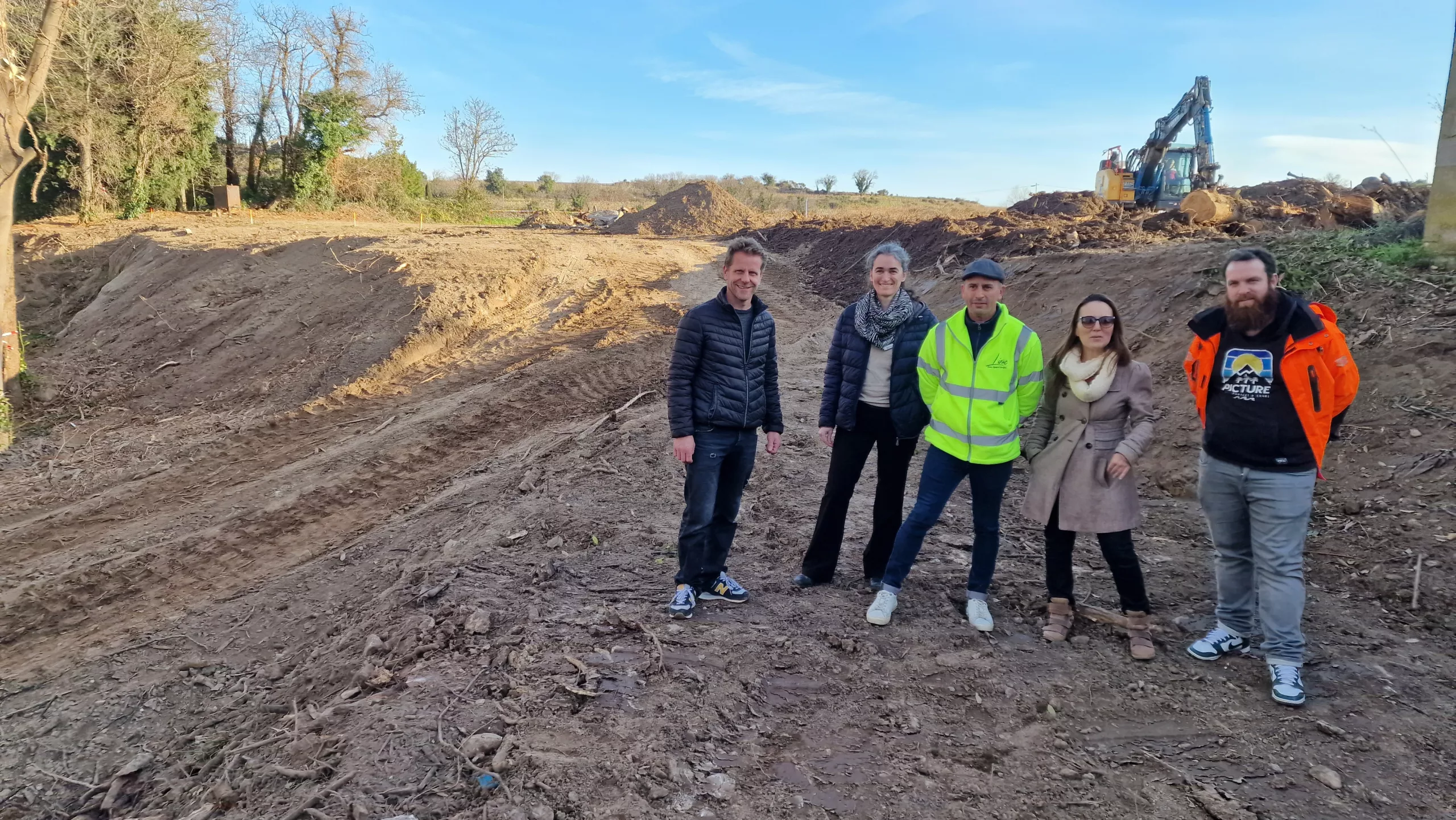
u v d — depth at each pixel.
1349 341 6.46
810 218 28.34
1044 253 12.43
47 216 25.72
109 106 24.95
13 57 11.95
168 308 15.63
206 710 4.96
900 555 4.12
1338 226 12.95
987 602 4.39
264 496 8.68
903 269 4.12
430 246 16.59
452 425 9.92
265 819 2.92
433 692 3.51
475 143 41.41
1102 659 3.81
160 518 8.48
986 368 3.79
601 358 11.76
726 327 4.05
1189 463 6.18
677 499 6.40
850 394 4.25
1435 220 7.37
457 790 2.84
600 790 2.83
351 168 34.94
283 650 5.62
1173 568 4.81
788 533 5.54
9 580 7.39
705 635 4.02
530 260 15.82
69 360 14.41
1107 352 3.73
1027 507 4.02
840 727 3.31
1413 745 3.12
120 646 6.07
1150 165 20.83
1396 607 4.23
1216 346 3.53
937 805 2.85
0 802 4.29
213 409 11.84
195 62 26.88
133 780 4.26
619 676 3.57
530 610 4.30
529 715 3.26
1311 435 3.32
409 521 7.47
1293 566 3.40
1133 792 2.92
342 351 12.52
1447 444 5.13
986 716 3.38
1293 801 2.85
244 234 20.38
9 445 10.98
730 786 2.90
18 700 5.46
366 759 3.06
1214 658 3.78
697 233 31.80
